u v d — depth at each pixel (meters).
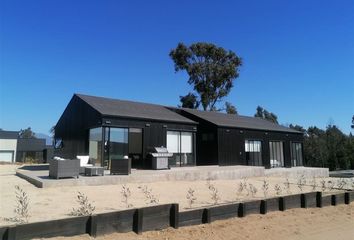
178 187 14.27
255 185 16.36
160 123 21.31
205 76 47.09
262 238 7.94
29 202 9.65
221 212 8.66
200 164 24.92
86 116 20.72
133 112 21.12
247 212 9.30
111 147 18.86
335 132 44.75
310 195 11.23
